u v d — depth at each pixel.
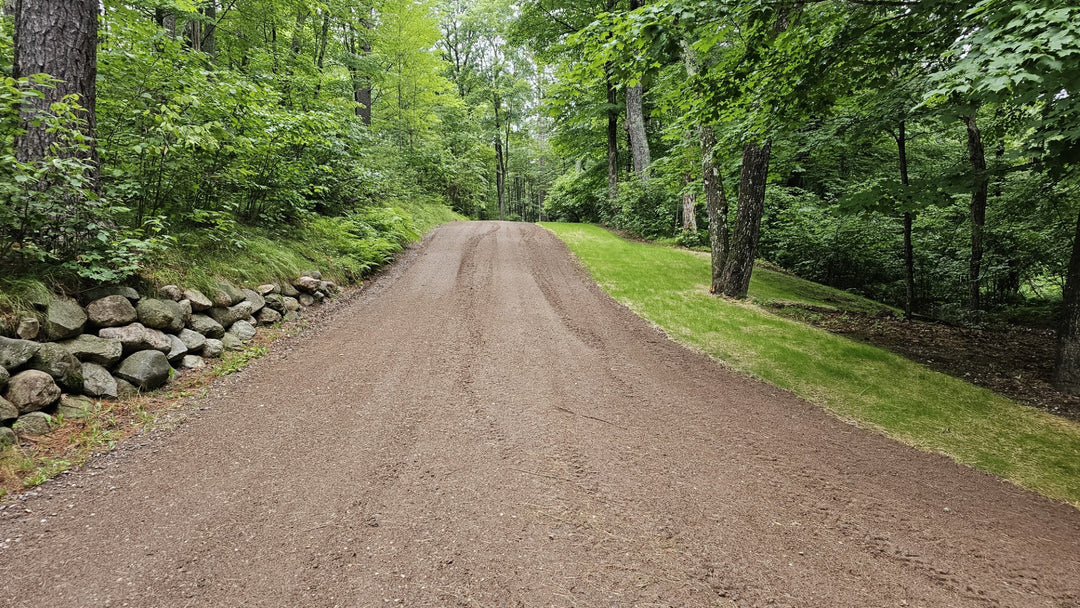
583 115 19.05
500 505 2.72
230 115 6.09
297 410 3.92
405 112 18.75
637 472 3.16
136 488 2.80
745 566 2.29
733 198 14.22
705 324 7.35
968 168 7.49
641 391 4.68
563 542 2.42
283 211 8.61
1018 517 2.93
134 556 2.25
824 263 13.31
